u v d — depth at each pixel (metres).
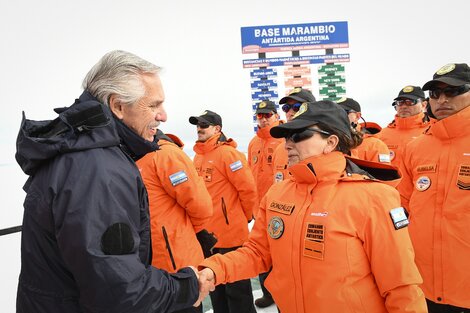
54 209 0.77
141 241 0.94
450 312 1.71
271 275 1.21
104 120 0.86
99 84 0.92
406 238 1.01
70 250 0.75
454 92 1.69
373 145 2.62
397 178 1.14
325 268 1.03
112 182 0.81
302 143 1.13
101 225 0.76
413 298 0.98
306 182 1.16
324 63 5.08
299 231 1.11
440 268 1.70
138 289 0.80
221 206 2.90
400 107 3.36
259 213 1.36
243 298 2.51
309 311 1.07
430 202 1.76
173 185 1.78
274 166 2.75
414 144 1.97
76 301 0.83
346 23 5.08
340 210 1.06
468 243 1.62
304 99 2.66
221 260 1.24
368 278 1.04
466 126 1.68
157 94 1.00
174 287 0.94
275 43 4.91
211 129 3.02
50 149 0.80
